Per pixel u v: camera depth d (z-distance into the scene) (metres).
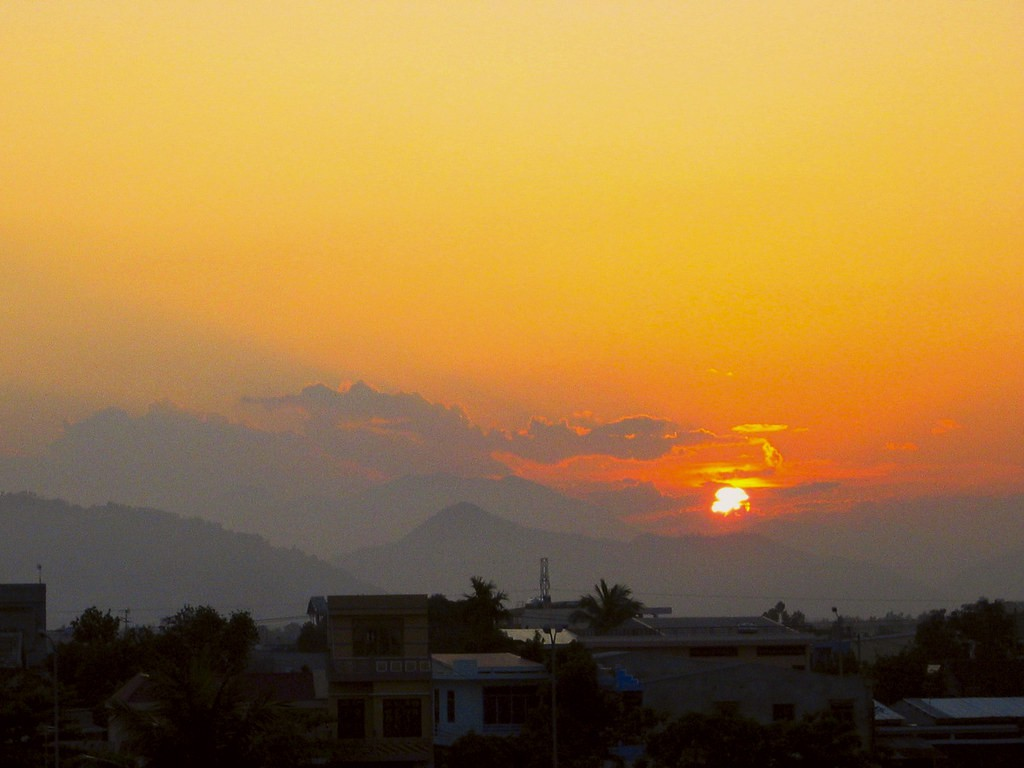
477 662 95.44
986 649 180.38
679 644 122.69
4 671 88.44
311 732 80.00
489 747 85.12
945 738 97.69
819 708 90.44
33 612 130.12
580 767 82.44
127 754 68.06
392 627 87.06
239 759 66.94
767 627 136.12
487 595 148.38
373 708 85.38
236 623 142.50
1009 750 97.12
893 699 139.00
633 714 84.94
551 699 86.06
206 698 67.56
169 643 129.88
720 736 76.88
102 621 151.25
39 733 75.31
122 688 90.38
